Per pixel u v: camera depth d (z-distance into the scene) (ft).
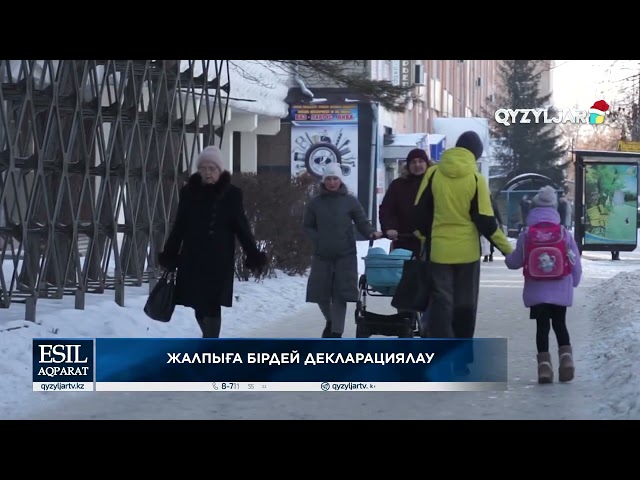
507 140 474.08
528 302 53.98
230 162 188.65
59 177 75.61
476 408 47.67
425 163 63.26
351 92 107.45
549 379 53.67
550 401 49.08
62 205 84.79
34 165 71.10
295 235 114.11
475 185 53.62
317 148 212.84
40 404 48.52
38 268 78.13
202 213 55.62
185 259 55.88
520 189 268.00
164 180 94.32
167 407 48.21
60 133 73.51
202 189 55.93
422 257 55.62
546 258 53.16
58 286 76.95
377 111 212.64
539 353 54.19
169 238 56.49
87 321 70.90
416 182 63.46
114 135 81.97
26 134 82.58
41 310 73.67
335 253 63.67
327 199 64.03
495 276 135.44
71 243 75.51
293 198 113.91
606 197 179.32
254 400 49.93
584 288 117.08
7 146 68.80
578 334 74.95
